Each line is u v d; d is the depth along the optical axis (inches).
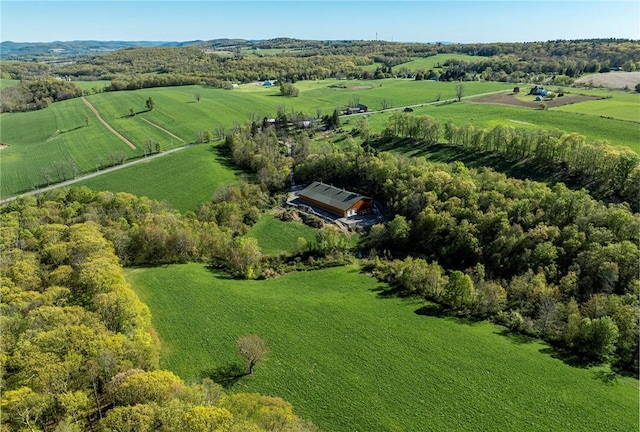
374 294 3307.1
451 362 2476.6
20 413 1552.7
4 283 2503.7
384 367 2431.1
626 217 3336.6
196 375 2321.6
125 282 2856.8
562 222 3597.4
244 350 2337.6
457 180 4357.8
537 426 2025.1
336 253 3981.3
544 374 2375.7
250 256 3730.3
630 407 2129.7
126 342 2046.0
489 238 3690.9
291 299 3193.9
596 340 2501.2
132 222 4099.4
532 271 3240.7
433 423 2042.3
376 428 2010.3
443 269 3617.1
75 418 1622.8
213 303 3058.6
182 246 3809.1
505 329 2837.1
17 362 1788.9
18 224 3715.6
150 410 1501.0
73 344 1904.5
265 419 1674.5
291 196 5462.6
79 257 2989.7
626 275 2979.8
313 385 2282.2
